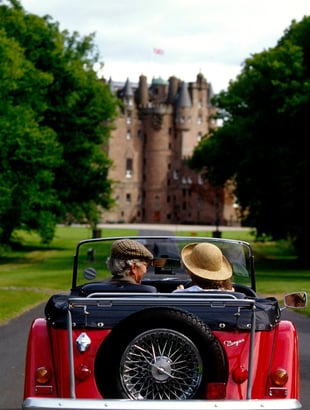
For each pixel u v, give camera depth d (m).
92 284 6.62
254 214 54.41
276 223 50.34
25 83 47.88
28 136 45.09
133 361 5.69
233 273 7.69
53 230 55.59
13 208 50.19
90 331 5.96
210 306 6.05
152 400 5.50
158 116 193.62
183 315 5.68
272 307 6.29
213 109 199.12
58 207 64.00
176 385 5.68
